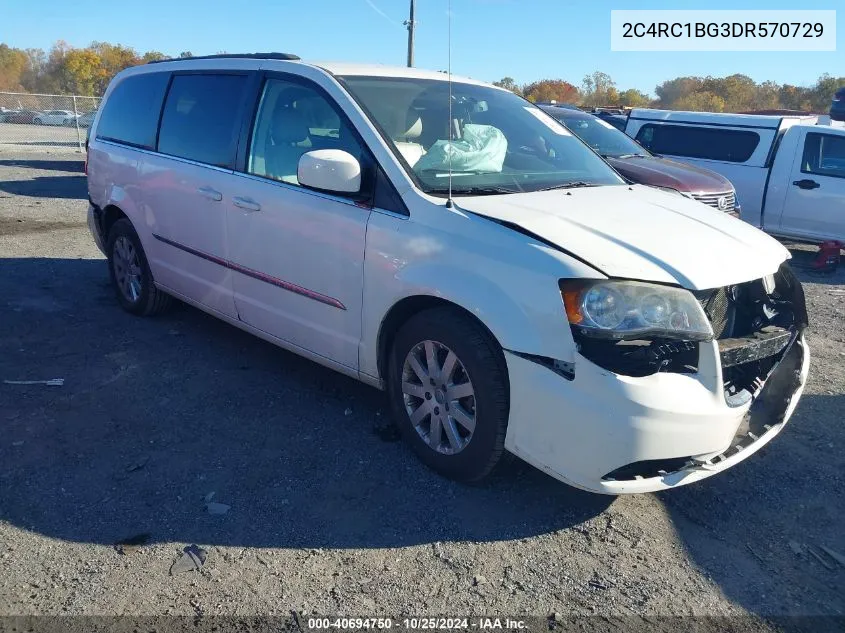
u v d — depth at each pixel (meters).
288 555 2.82
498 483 3.38
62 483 3.25
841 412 4.35
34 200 11.62
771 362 3.33
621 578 2.77
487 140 3.97
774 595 2.72
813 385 4.80
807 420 4.22
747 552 2.96
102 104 5.93
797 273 9.10
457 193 3.43
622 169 8.34
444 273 3.13
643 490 2.86
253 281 4.23
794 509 3.28
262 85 4.25
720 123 10.62
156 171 4.91
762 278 3.26
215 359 4.78
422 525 3.04
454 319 3.15
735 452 3.09
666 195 3.99
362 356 3.65
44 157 19.52
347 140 3.69
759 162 10.20
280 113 4.09
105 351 4.86
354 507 3.15
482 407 3.07
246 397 4.21
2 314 5.52
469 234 3.12
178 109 4.89
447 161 3.64
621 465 2.77
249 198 4.11
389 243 3.37
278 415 3.99
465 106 4.18
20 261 7.28
